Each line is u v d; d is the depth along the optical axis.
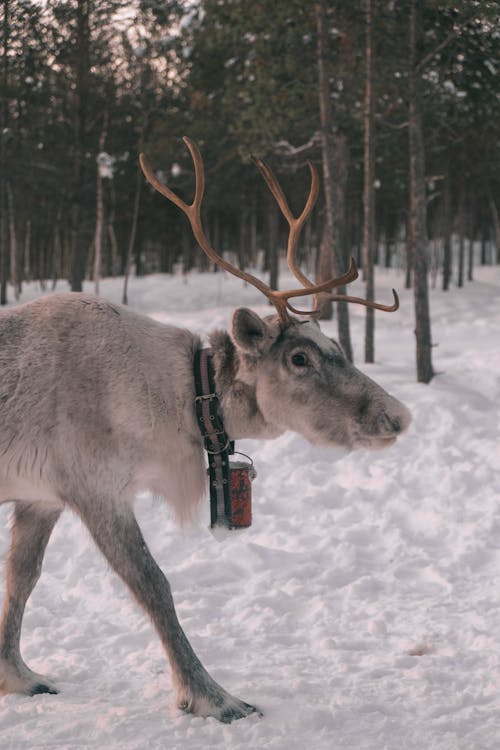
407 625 4.56
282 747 3.19
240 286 28.16
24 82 20.92
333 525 6.31
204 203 28.75
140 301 26.27
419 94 11.77
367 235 13.25
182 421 3.74
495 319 19.28
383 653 4.23
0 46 19.80
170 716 3.46
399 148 18.14
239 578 5.37
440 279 30.88
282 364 3.72
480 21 11.82
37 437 3.52
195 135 22.19
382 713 3.51
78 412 3.54
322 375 3.73
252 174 24.47
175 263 46.81
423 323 11.49
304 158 18.03
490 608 4.77
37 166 21.88
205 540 6.00
